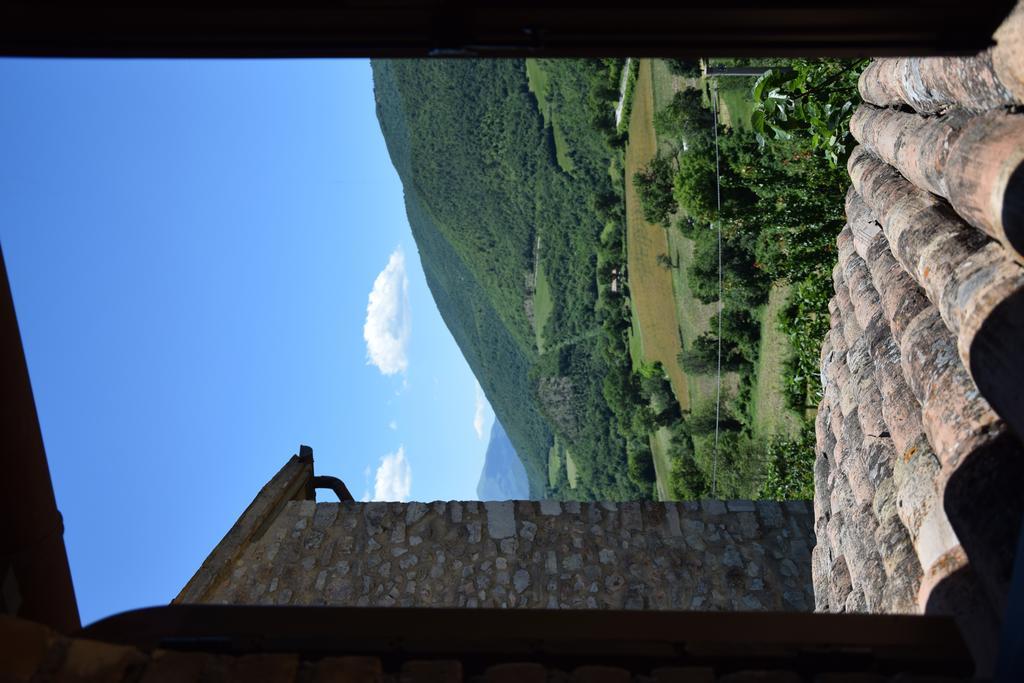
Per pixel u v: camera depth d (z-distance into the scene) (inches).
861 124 167.9
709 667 73.3
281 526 265.4
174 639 75.8
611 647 75.2
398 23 69.9
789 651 73.9
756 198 809.5
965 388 95.0
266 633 76.4
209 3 65.9
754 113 307.9
